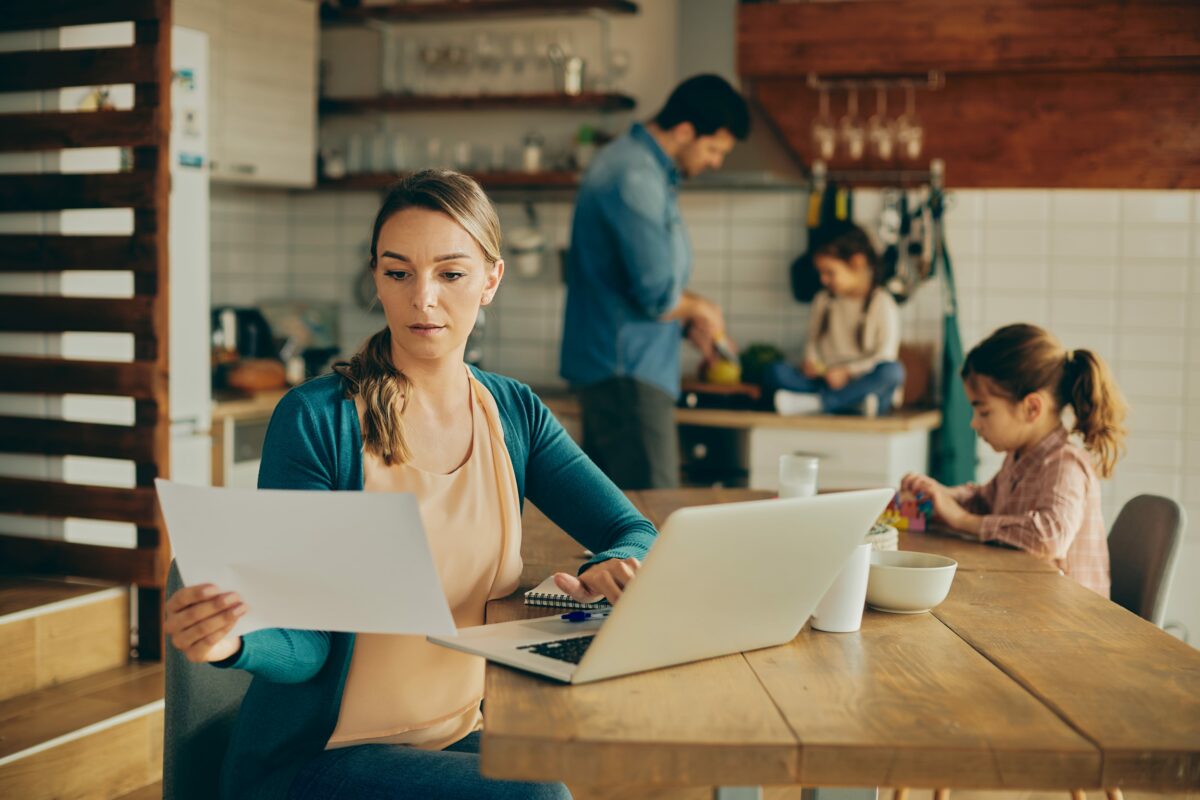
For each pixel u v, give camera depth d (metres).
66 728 2.34
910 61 3.75
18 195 2.86
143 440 2.76
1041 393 2.13
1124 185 3.83
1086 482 2.09
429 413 1.47
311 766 1.34
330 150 4.63
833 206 4.00
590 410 3.51
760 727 1.06
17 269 2.88
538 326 4.49
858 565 1.39
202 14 3.85
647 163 3.38
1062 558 2.02
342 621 1.14
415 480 1.43
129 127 2.72
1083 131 3.81
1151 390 3.89
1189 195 3.81
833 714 1.10
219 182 4.33
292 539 1.09
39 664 2.58
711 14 4.08
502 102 4.27
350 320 4.73
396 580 1.09
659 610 1.17
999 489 2.23
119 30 3.04
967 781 1.02
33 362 2.86
